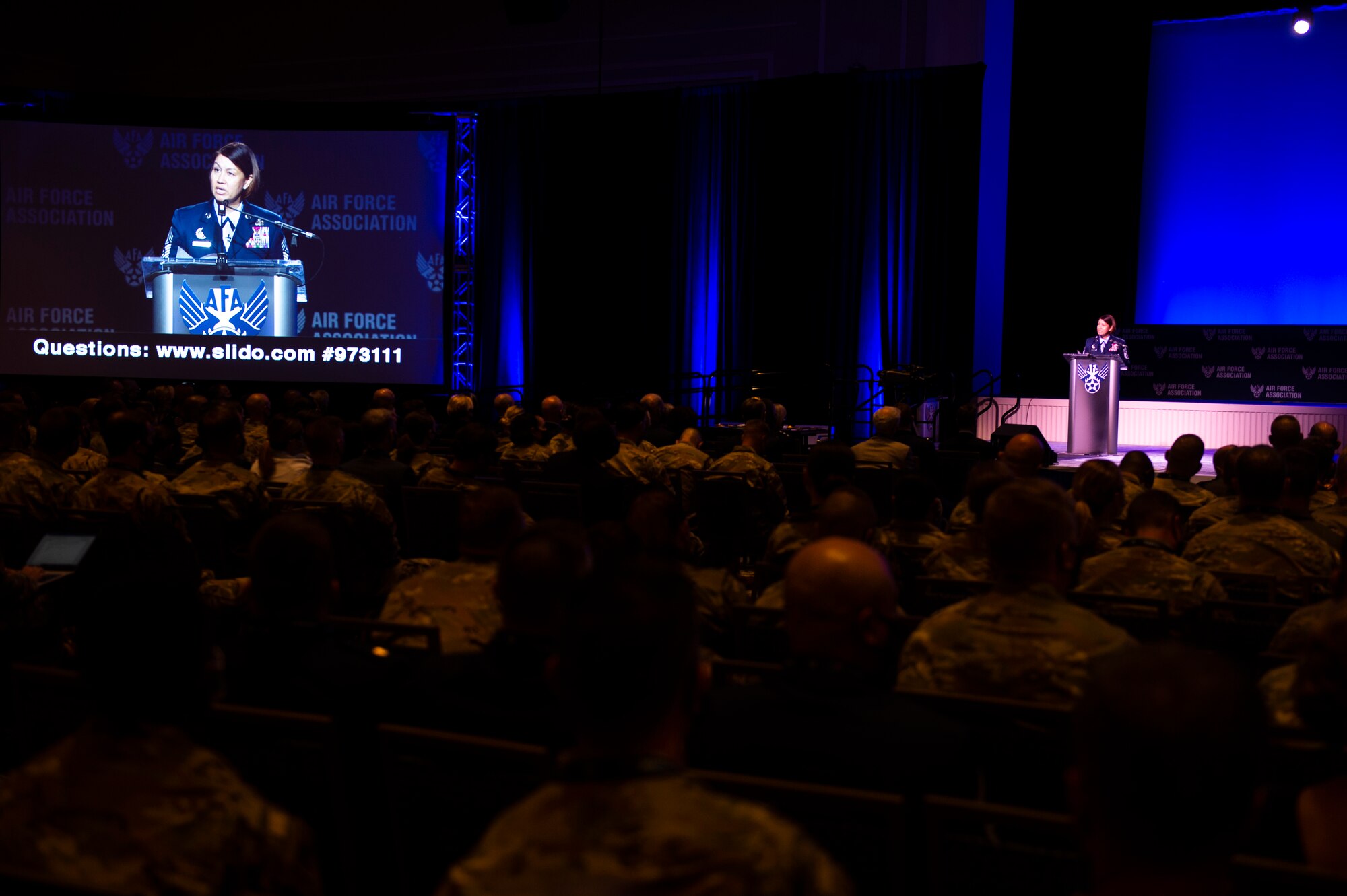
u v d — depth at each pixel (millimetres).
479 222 13883
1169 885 1018
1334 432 6297
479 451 5195
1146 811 995
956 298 12562
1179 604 3105
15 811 1373
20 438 4715
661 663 1173
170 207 13195
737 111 13148
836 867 1141
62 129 13156
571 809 1122
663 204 13469
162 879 1348
